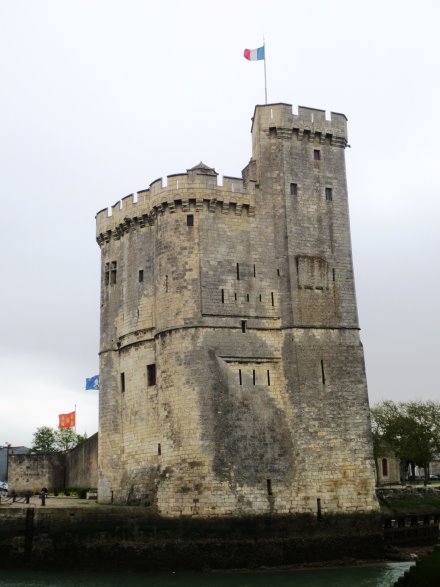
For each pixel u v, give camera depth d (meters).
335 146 58.56
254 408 51.41
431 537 59.91
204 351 51.25
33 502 59.12
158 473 52.47
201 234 53.59
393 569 47.78
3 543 47.50
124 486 55.47
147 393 55.28
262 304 53.94
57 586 41.88
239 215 55.03
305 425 51.56
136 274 58.69
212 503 48.47
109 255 62.50
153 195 56.03
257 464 50.22
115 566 47.62
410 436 93.25
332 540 49.94
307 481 50.62
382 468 101.06
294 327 53.34
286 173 56.28
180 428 50.19
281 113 57.22
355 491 51.34
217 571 47.31
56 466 78.69
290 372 52.62
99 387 60.81
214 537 48.03
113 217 61.91
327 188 57.41
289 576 45.16
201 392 50.34
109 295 61.69
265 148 56.94
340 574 45.81
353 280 56.19
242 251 54.41
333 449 51.69
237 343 52.38
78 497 69.00
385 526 56.44
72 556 47.62
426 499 64.25
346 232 57.06
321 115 58.38
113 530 48.22
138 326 57.34
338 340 54.16
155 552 47.88
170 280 53.28
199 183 54.25
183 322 52.00
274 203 56.16
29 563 47.38
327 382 52.94
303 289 54.38
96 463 70.69
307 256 55.22
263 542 48.66
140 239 59.09
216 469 49.06
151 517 48.91
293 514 49.81
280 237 55.31
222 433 49.94
